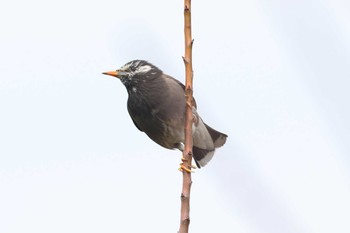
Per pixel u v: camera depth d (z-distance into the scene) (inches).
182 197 302.8
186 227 296.4
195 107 469.1
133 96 472.7
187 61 310.5
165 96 461.4
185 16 302.2
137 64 471.8
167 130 468.8
